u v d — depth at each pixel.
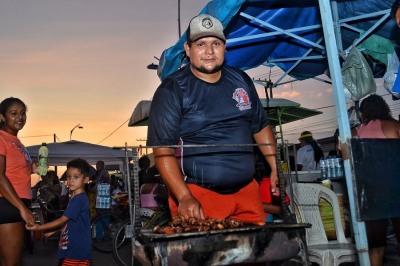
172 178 2.79
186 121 2.96
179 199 2.73
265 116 3.28
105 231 10.09
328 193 4.94
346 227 5.41
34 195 15.36
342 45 6.74
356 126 5.21
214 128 2.97
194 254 2.17
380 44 6.30
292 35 5.93
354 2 5.93
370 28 6.00
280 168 2.91
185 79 3.01
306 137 9.22
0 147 3.75
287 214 2.88
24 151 3.99
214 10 4.84
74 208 4.39
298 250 2.44
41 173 4.34
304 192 4.97
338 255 4.39
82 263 4.37
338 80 2.66
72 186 4.50
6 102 3.92
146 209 7.04
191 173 2.93
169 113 2.91
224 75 3.12
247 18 5.61
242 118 3.06
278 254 2.36
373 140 2.47
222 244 2.22
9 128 3.91
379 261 4.37
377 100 4.74
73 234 4.37
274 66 7.07
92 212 12.70
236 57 6.53
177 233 2.20
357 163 2.39
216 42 3.00
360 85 5.59
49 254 9.28
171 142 2.89
